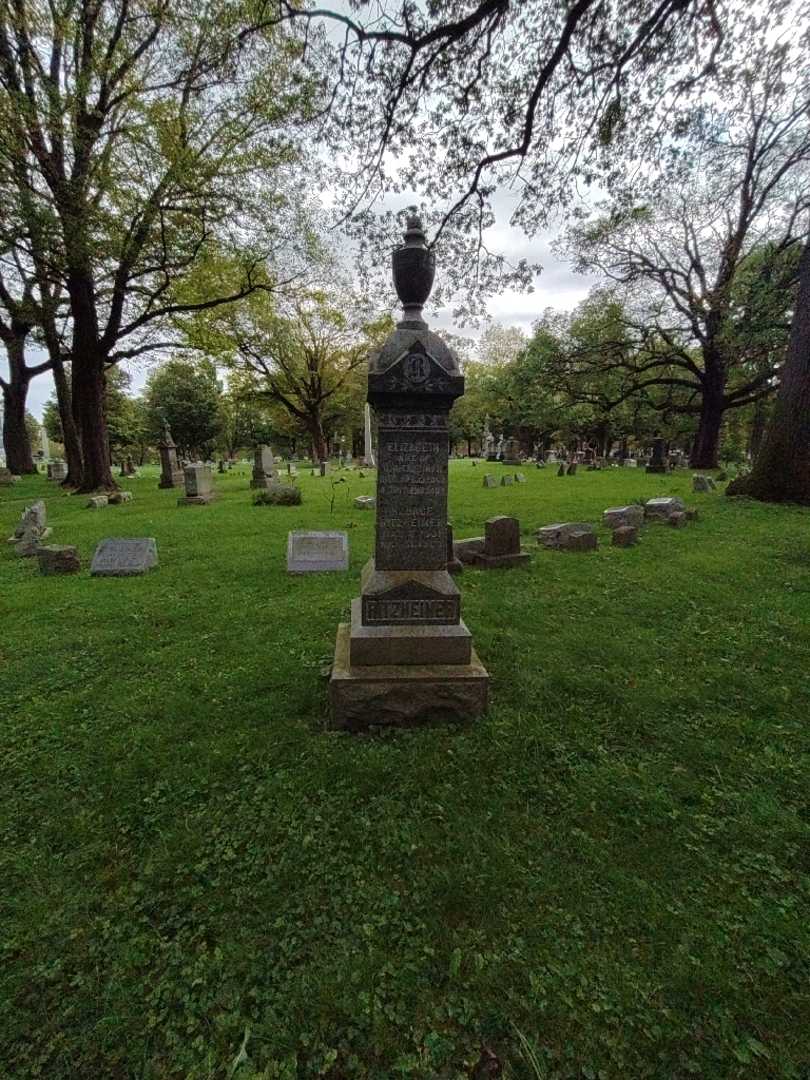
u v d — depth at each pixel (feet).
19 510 49.14
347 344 121.39
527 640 16.10
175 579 24.39
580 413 128.16
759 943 6.78
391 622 12.06
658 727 11.65
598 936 6.92
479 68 24.76
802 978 6.36
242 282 61.36
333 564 25.12
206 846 8.55
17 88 41.16
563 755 10.69
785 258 61.31
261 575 24.68
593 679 13.53
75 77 43.32
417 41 22.12
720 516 34.42
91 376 58.90
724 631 16.71
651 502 35.55
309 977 6.46
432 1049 5.71
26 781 10.24
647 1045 5.70
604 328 84.33
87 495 58.34
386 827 8.81
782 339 60.34
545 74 23.22
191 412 159.63
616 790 9.62
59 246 44.98
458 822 8.87
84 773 10.39
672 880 7.74
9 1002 6.28
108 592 22.56
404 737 11.23
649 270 79.71
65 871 8.15
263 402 136.46
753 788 9.67
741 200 67.82
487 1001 6.16
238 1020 6.04
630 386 95.81
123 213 47.44
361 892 7.62
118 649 16.48
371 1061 5.65
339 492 58.54
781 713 12.12
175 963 6.71
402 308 12.42
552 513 40.27
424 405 12.10
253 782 10.04
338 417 159.02
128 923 7.26
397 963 6.63
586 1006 6.08
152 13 36.42
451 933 6.97
